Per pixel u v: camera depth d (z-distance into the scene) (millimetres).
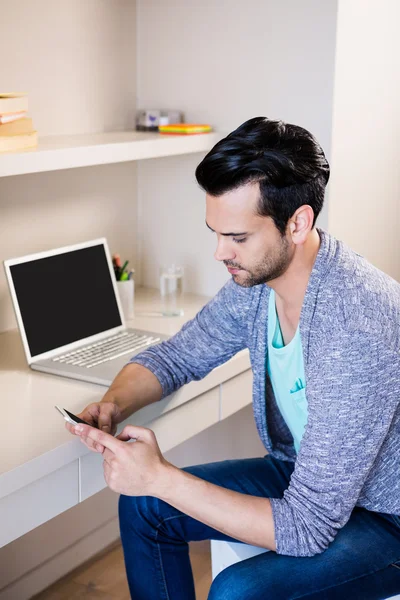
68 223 2402
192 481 1429
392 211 2811
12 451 1483
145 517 1686
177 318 2344
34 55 2199
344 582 1440
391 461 1514
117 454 1434
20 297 1944
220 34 2408
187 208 2562
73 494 1597
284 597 1406
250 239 1387
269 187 1345
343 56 2281
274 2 2299
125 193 2605
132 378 1735
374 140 2580
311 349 1438
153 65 2545
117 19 2463
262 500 1427
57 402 1728
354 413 1371
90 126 2428
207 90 2467
